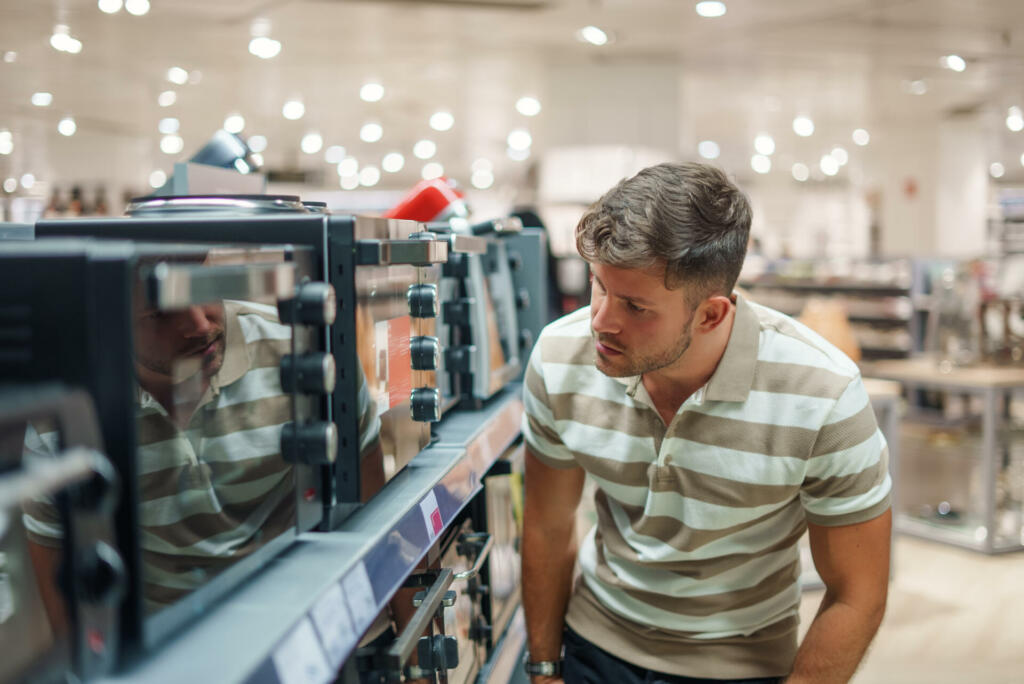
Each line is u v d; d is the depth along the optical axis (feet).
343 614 2.89
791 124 42.65
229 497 2.83
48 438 2.12
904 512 17.42
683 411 4.11
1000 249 20.76
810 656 4.23
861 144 46.44
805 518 4.52
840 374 4.07
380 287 3.88
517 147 40.98
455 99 35.06
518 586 6.86
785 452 4.04
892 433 14.78
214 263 2.68
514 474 6.64
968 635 12.05
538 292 8.02
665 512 4.34
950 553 15.72
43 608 2.15
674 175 3.57
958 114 39.86
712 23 24.44
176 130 35.45
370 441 3.72
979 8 22.75
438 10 22.77
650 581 4.55
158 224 3.49
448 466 4.55
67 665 2.12
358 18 23.38
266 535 3.06
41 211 16.37
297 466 3.25
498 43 26.61
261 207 3.80
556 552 5.09
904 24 24.38
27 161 19.10
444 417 5.97
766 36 26.03
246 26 23.65
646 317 3.67
